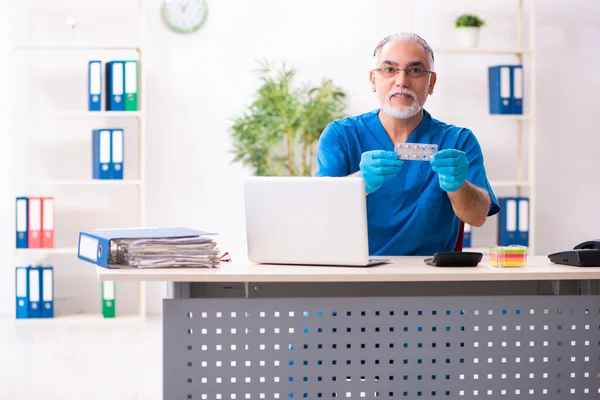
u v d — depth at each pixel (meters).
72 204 6.63
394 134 3.60
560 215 6.95
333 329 2.86
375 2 6.69
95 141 6.33
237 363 2.84
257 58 6.63
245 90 6.64
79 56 6.57
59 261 6.60
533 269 2.88
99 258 2.82
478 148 3.61
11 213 6.29
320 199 2.85
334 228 2.86
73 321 6.28
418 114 3.60
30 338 5.77
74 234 6.63
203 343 2.83
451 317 2.90
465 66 6.79
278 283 3.12
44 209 6.28
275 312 2.84
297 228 2.88
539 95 6.89
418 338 2.89
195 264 2.82
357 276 2.70
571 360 2.96
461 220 3.62
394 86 3.46
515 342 2.93
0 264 6.56
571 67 6.91
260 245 2.93
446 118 6.69
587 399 2.98
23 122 6.55
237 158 6.55
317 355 2.86
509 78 6.52
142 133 6.30
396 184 3.53
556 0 6.87
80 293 6.63
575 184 6.96
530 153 6.55
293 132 6.48
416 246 3.55
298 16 6.65
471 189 3.31
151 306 6.71
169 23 6.56
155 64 6.59
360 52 6.69
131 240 2.79
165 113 6.60
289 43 6.64
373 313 2.87
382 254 3.54
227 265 2.92
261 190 2.89
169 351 2.82
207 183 6.64
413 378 2.90
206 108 6.62
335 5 6.67
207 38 6.61
